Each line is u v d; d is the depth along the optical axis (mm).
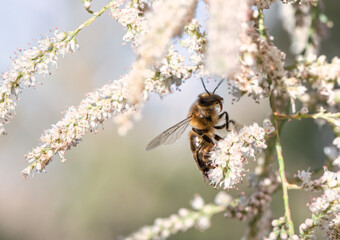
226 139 161
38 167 159
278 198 242
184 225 174
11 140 309
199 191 300
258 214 170
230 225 263
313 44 177
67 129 160
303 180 162
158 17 136
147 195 308
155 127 295
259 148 161
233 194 245
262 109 251
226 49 119
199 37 158
